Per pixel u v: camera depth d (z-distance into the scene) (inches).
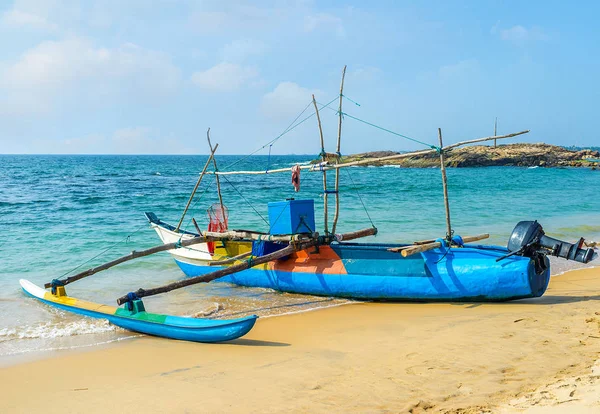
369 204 1106.1
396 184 1847.9
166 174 2770.7
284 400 198.1
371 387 205.8
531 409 169.6
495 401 183.9
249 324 272.8
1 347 288.2
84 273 401.7
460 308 340.5
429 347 255.4
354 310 350.6
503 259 334.6
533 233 332.8
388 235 686.5
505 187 1674.5
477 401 185.3
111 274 492.4
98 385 226.8
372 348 260.7
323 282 384.8
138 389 219.3
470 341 261.4
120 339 301.6
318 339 284.7
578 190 1545.3
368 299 374.0
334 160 414.6
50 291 393.7
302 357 251.9
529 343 253.1
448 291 343.0
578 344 248.1
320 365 237.6
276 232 395.9
